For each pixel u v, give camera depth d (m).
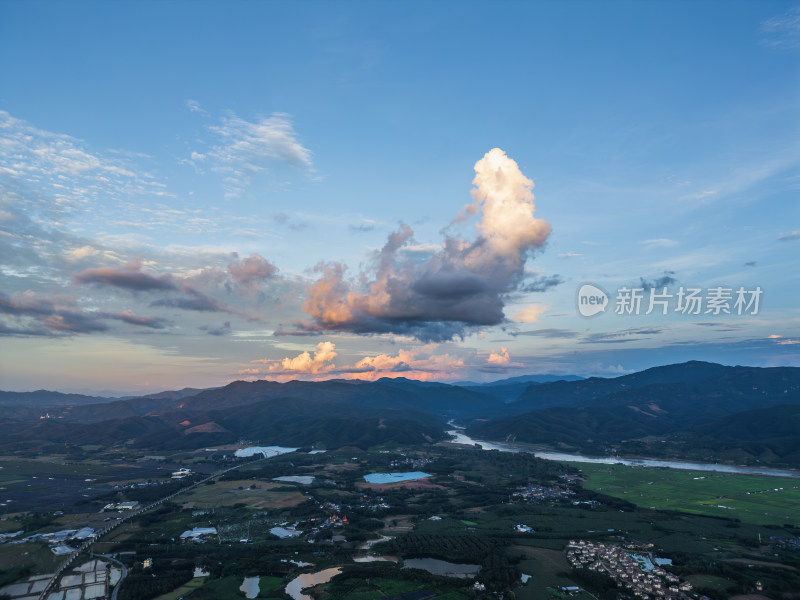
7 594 180.38
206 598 174.75
